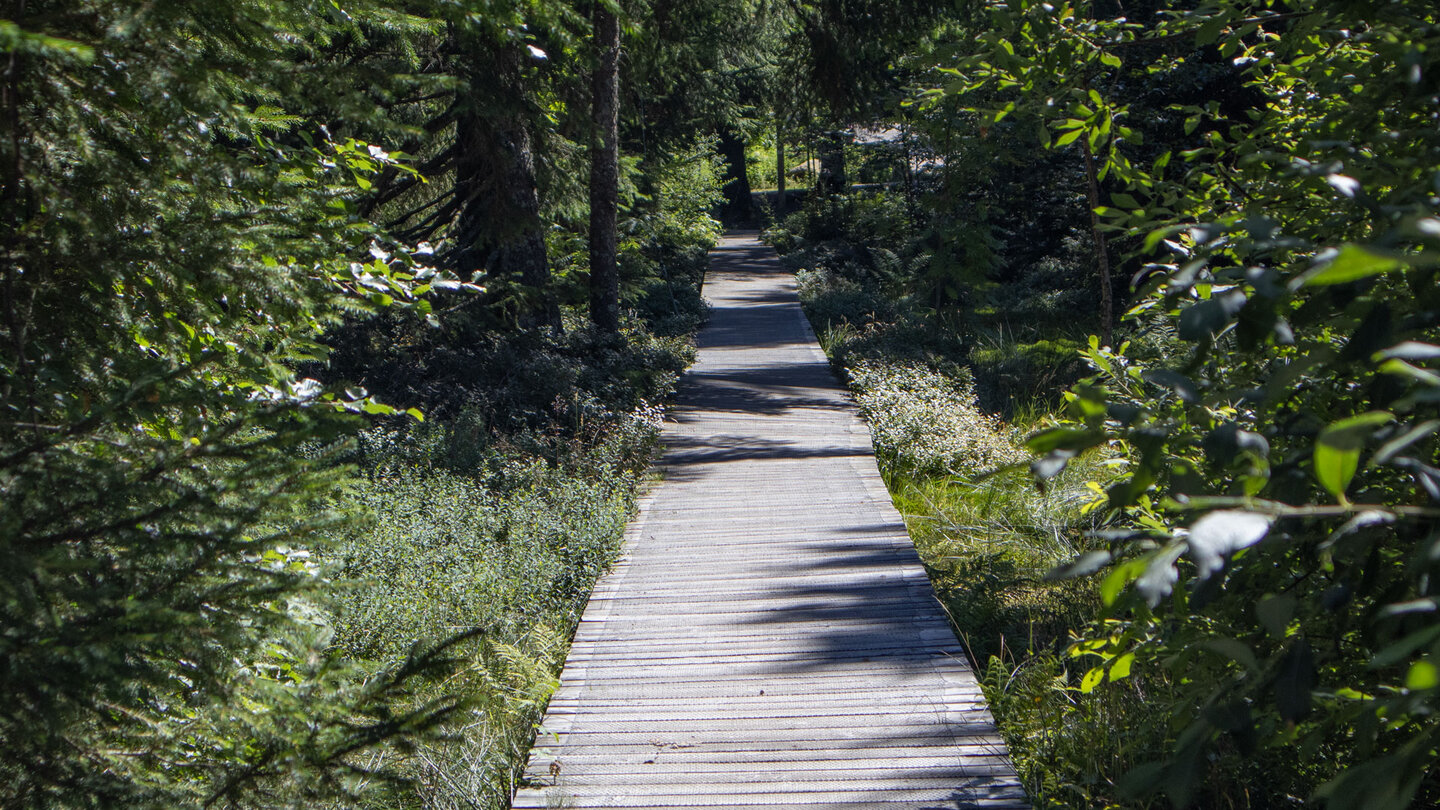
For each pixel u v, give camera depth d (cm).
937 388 1410
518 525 840
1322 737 225
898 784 449
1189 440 263
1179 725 285
